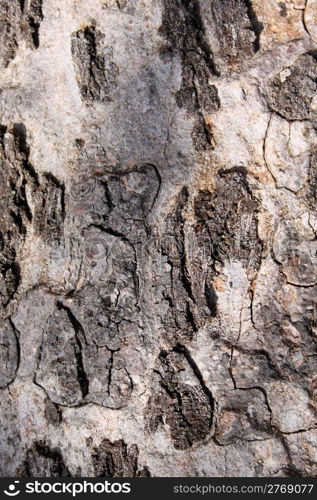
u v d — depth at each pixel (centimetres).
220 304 52
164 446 52
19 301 54
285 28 51
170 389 52
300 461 51
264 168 51
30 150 54
